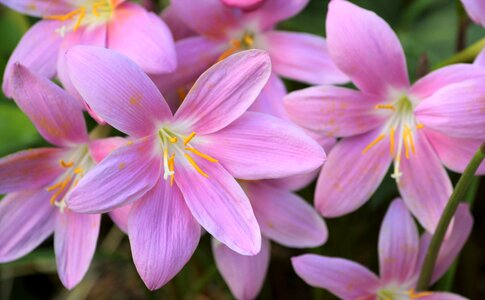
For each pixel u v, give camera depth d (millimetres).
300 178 281
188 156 265
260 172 260
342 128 276
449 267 296
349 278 276
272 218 283
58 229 277
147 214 258
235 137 263
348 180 279
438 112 257
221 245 286
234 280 286
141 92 254
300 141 257
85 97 248
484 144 244
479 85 254
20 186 274
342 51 269
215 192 263
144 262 252
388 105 279
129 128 255
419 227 319
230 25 283
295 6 283
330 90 272
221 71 255
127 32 271
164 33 265
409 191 280
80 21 282
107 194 249
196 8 278
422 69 291
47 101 263
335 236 331
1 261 276
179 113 262
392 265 280
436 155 278
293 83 325
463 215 277
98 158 271
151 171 261
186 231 260
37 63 283
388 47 270
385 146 282
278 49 285
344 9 267
